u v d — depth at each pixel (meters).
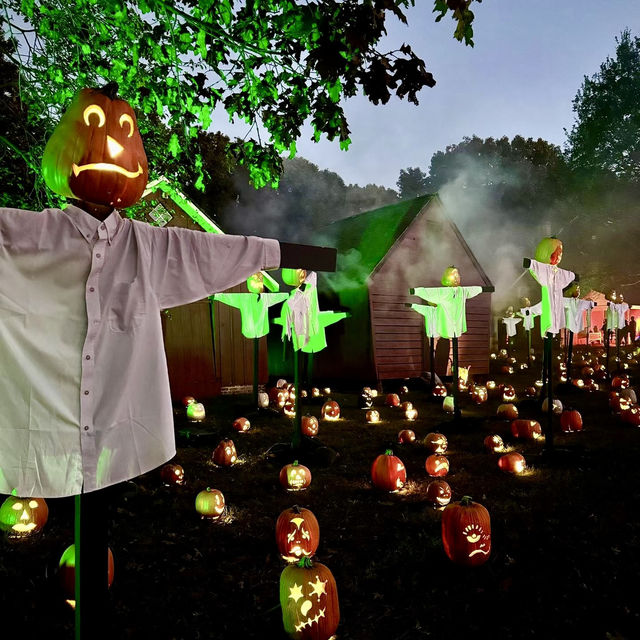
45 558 4.42
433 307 10.96
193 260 2.34
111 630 2.23
